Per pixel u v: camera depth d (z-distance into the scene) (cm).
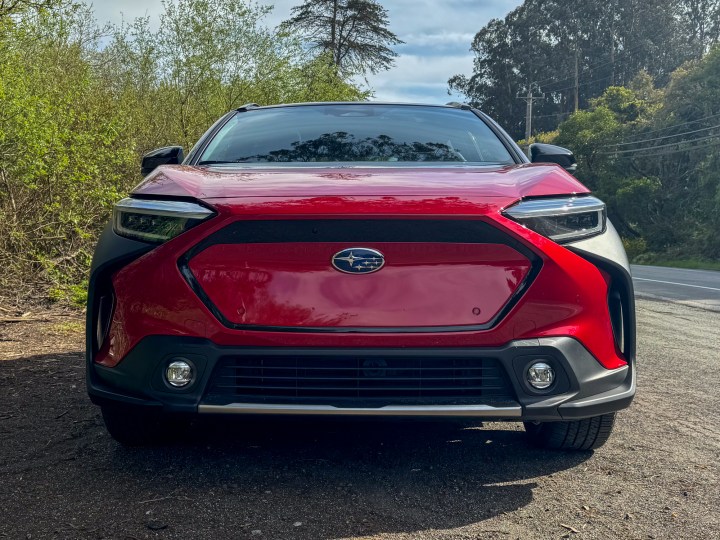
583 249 267
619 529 241
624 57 8069
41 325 587
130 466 288
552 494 270
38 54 880
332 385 257
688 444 337
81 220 729
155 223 264
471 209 255
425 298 255
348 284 254
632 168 5100
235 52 1234
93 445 312
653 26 8019
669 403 419
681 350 607
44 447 308
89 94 901
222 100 1241
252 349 253
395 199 259
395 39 3884
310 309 253
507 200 264
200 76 1198
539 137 7488
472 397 258
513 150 361
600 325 268
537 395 260
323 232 254
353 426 350
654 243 4734
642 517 251
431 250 255
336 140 360
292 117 390
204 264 257
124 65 1187
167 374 258
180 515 241
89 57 1142
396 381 258
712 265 3700
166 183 283
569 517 250
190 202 263
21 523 233
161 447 312
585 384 264
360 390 257
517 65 8000
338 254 255
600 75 8131
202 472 283
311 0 3812
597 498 268
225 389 259
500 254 258
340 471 288
